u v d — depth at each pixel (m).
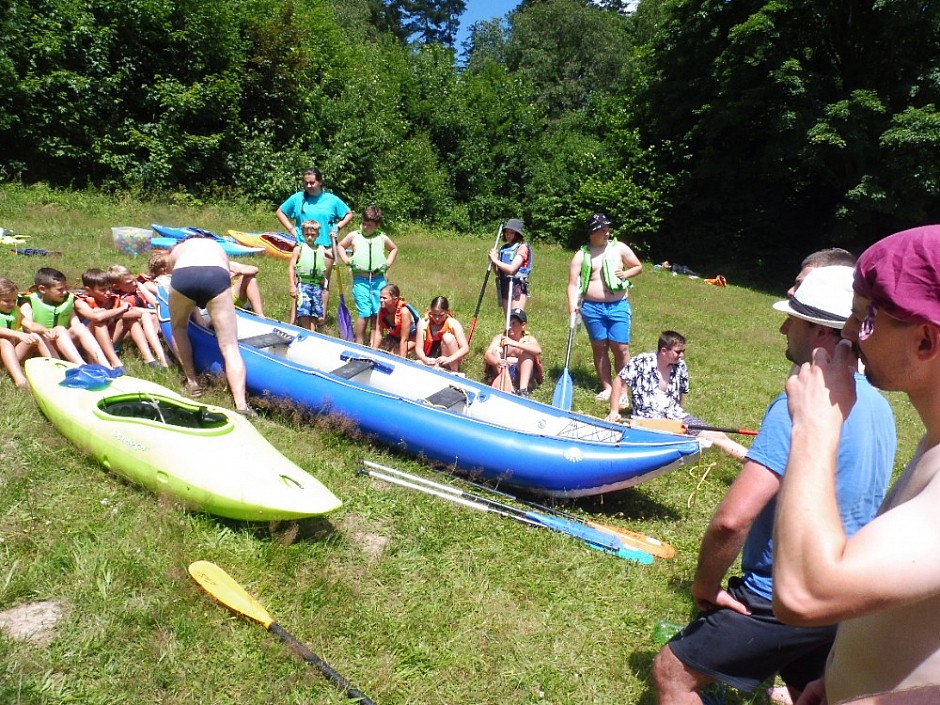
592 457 4.37
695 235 22.48
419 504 4.27
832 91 19.67
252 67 19.11
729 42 20.45
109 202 15.06
